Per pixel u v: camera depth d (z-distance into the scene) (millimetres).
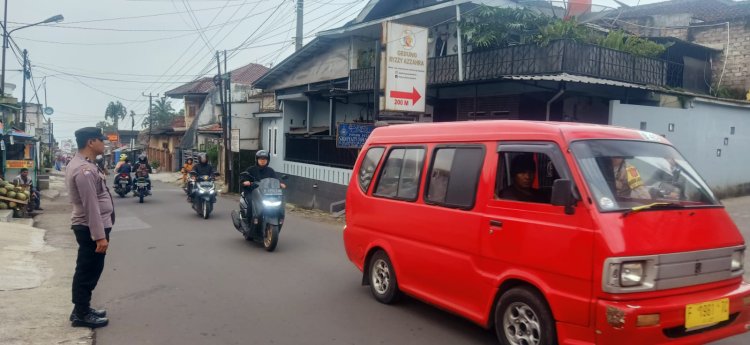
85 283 4977
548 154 4152
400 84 12609
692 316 3688
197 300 6070
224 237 10586
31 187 15031
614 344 3531
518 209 4254
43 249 9039
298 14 22328
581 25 12711
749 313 4105
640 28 20797
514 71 12711
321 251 9133
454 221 4844
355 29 18125
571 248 3791
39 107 39031
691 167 4598
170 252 8938
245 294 6336
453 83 12797
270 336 4902
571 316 3773
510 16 13297
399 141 5914
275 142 22812
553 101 12305
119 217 13727
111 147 70312
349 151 15336
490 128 4785
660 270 3652
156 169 45031
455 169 5008
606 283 3555
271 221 8914
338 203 14805
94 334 4871
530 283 4113
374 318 5457
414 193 5457
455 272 4844
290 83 23797
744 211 12797
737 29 18547
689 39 19688
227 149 22719
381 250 6012
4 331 4738
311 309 5754
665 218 3848
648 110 12367
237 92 35406
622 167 4113
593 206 3727
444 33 15797
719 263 3986
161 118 61656
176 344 4668
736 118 15102
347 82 19375
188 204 17281
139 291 6438
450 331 5074
